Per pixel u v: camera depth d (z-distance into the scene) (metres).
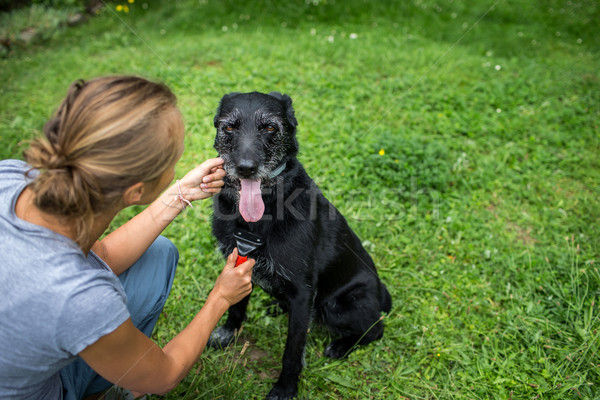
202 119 4.91
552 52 7.59
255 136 2.42
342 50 6.79
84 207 1.34
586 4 10.10
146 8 8.49
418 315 3.01
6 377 1.37
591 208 3.95
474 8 9.63
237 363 2.59
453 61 6.73
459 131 5.05
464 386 2.51
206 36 7.41
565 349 2.65
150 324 2.22
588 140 5.02
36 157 1.32
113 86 1.37
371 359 2.73
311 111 5.16
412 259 3.46
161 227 2.08
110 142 1.31
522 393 2.47
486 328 2.91
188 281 3.14
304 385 2.57
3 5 7.70
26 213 1.39
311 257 2.53
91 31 7.42
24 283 1.29
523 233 3.82
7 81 5.68
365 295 2.80
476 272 3.33
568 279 3.22
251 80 5.73
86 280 1.35
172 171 1.63
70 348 1.35
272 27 7.87
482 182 4.32
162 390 1.73
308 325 2.54
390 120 5.10
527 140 4.96
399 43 7.39
